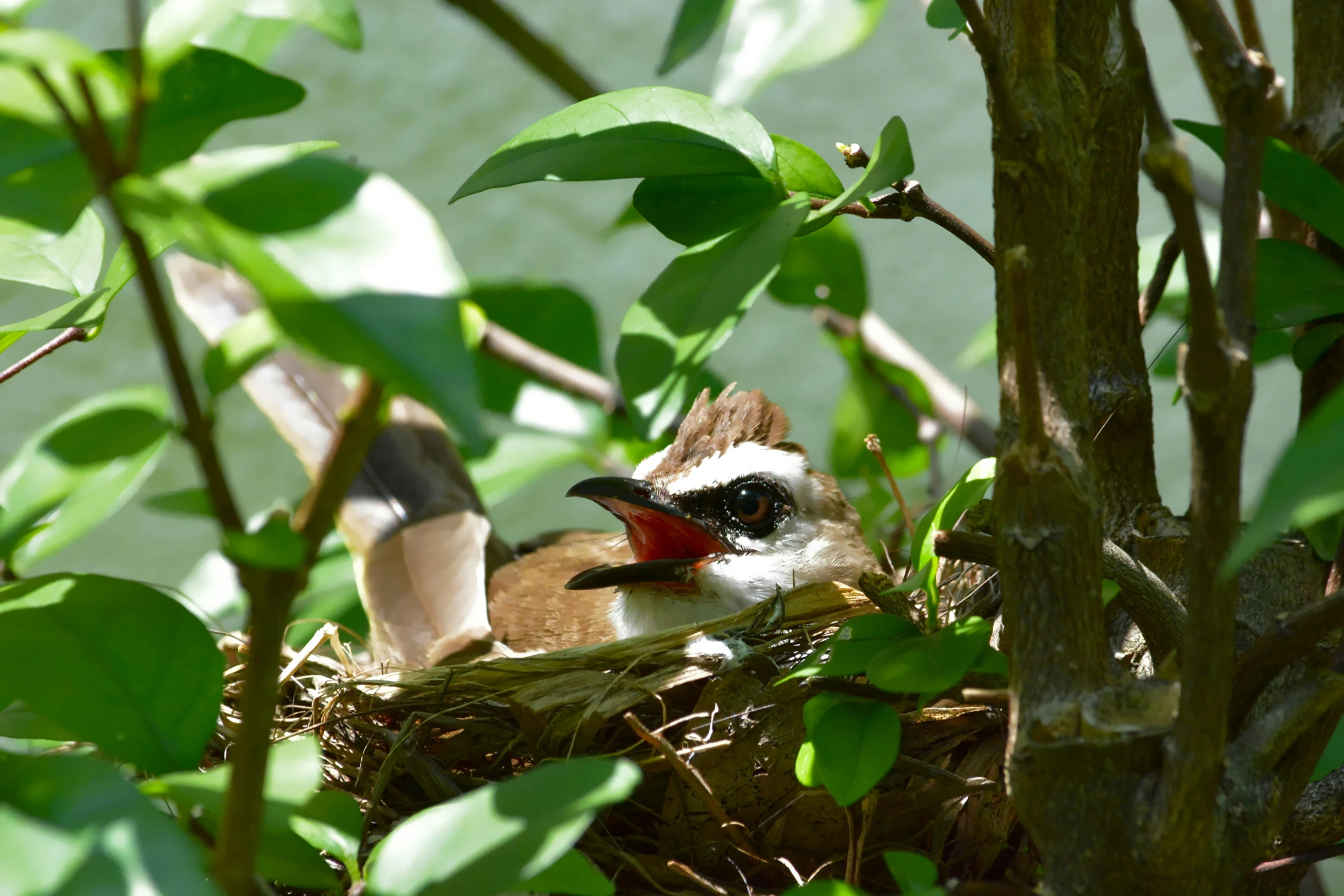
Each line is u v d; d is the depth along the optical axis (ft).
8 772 6.07
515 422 17.51
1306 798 9.19
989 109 7.52
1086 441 7.31
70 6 22.59
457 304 5.07
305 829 7.71
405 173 25.81
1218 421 5.94
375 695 11.91
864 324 18.13
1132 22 5.80
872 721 8.93
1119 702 6.93
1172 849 6.63
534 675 11.81
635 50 25.88
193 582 15.76
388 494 16.97
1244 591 9.64
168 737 7.75
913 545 10.79
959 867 10.58
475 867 6.40
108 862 5.57
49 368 24.84
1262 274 8.98
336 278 5.10
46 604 7.94
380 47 25.23
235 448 25.95
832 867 10.73
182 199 4.97
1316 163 8.65
